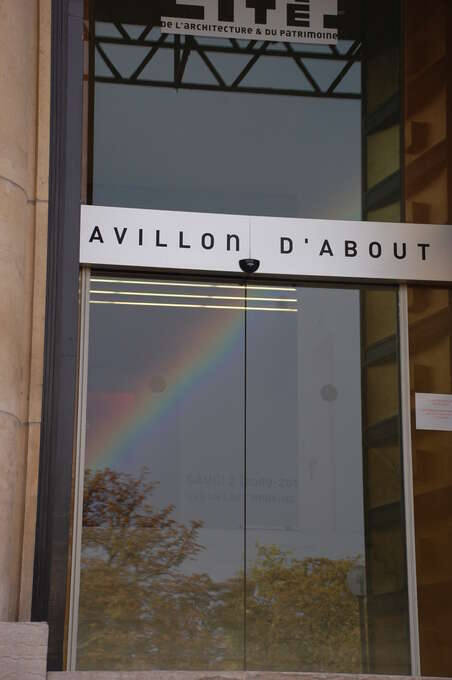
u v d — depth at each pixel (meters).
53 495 8.66
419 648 9.10
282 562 9.15
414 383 9.61
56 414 8.79
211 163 9.74
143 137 9.70
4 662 7.39
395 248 9.77
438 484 9.44
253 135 9.88
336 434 9.42
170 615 8.91
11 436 8.20
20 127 8.63
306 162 9.88
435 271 9.77
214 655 8.90
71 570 8.84
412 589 9.21
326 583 9.16
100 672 7.57
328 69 10.09
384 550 9.27
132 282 9.46
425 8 10.24
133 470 9.12
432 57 10.17
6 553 8.09
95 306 9.35
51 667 8.48
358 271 9.69
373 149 9.98
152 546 9.02
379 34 10.17
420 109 10.09
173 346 9.39
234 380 9.41
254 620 9.02
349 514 9.30
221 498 9.20
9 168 8.45
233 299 9.57
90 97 9.68
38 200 8.98
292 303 9.62
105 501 9.03
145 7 9.98
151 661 8.80
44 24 9.18
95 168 9.52
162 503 9.10
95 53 9.79
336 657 9.02
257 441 9.33
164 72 9.88
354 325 9.65
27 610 8.41
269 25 10.10
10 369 8.25
